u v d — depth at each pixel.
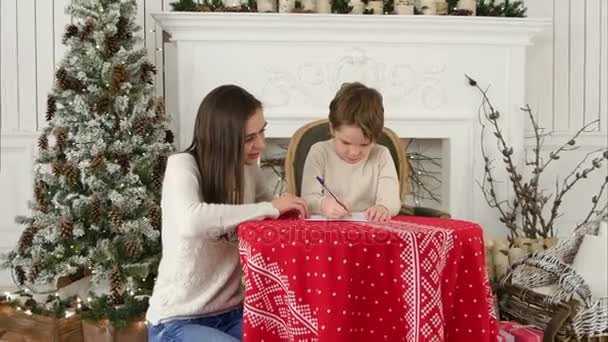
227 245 2.08
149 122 3.28
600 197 4.34
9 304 3.09
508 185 3.92
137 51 3.40
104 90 3.25
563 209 4.35
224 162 2.05
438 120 3.84
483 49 3.84
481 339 1.83
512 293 2.88
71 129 3.24
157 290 2.09
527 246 3.35
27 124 4.04
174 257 2.02
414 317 1.71
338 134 2.29
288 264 1.74
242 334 1.96
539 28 3.80
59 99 3.27
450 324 1.83
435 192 4.17
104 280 3.14
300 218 2.05
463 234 1.82
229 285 2.11
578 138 4.31
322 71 3.76
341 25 3.69
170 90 4.06
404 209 2.80
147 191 3.28
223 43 3.71
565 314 2.54
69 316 2.90
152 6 4.03
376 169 2.47
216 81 3.72
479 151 3.90
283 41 3.72
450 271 1.79
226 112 2.05
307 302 1.74
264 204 2.00
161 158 3.30
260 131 2.14
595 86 4.32
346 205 2.15
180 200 1.97
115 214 3.06
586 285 2.64
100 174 3.15
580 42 4.30
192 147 2.18
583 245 2.86
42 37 4.03
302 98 3.77
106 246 3.05
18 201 4.05
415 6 3.98
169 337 1.99
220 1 3.78
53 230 3.08
